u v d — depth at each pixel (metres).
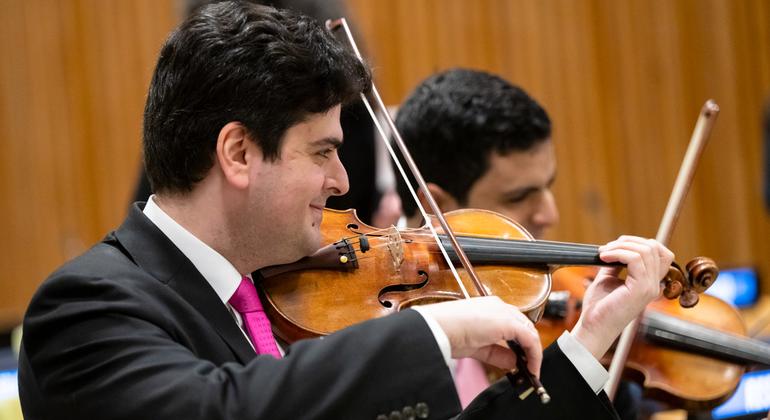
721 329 4.79
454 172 4.63
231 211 3.33
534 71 10.36
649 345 4.62
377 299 3.69
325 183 3.42
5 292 9.07
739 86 10.99
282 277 3.69
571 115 10.50
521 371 3.01
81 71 9.15
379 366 2.85
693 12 10.88
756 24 11.02
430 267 3.88
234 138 3.24
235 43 3.25
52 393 2.99
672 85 10.81
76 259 3.33
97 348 2.97
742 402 5.14
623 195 10.69
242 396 2.78
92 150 9.20
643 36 10.73
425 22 9.95
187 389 2.80
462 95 4.63
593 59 10.55
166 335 3.08
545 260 3.80
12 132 9.03
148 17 9.25
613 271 3.75
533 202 4.67
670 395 4.50
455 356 2.98
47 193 9.13
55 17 9.08
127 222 3.46
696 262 3.69
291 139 3.27
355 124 6.18
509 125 4.54
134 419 2.81
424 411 2.85
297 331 3.51
